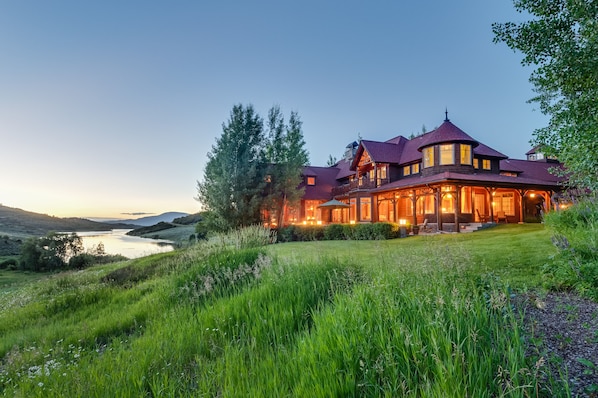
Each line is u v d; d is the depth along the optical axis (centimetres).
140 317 584
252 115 2553
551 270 515
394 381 209
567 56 469
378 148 2706
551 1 510
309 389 218
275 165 2609
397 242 1433
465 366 220
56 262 2611
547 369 217
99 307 761
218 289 609
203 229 2505
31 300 939
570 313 353
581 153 512
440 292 320
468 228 1831
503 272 561
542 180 2331
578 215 632
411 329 268
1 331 652
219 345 364
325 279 522
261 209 2444
